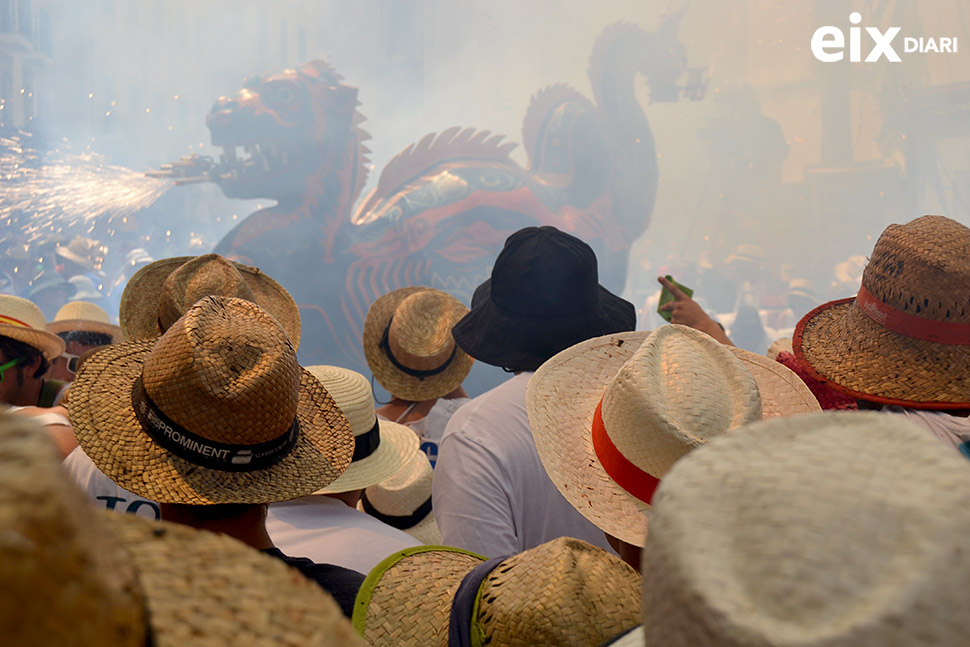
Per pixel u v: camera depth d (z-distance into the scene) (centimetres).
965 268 153
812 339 180
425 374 288
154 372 124
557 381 154
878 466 57
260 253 763
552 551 96
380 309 302
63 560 39
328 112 762
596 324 183
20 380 254
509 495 153
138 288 263
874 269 164
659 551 59
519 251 183
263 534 126
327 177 768
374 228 800
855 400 192
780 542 56
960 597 52
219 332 125
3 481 38
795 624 53
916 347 160
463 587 98
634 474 123
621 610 91
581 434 146
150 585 54
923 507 54
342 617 57
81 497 41
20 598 38
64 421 183
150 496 119
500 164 870
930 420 154
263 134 739
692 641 55
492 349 181
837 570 54
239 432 121
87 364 142
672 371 123
